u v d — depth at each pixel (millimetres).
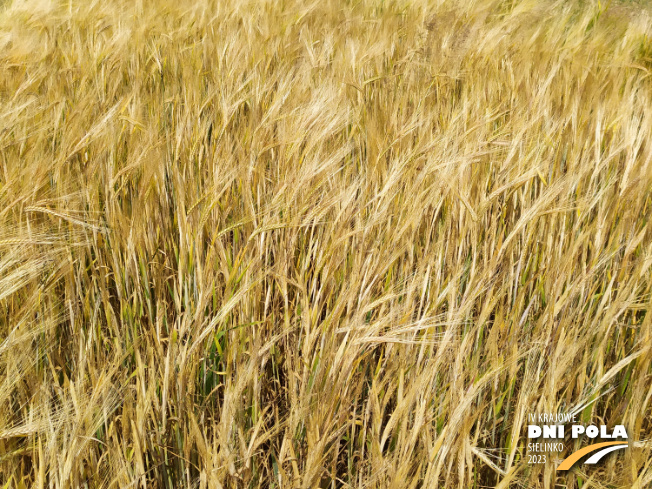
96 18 4496
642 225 2092
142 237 1834
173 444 1359
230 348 1454
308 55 3361
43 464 1087
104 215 1900
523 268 1988
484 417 1536
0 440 1217
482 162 2111
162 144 2053
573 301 1794
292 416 1220
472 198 2033
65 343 1688
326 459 1395
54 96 2764
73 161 2133
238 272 1707
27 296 1582
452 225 1822
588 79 3076
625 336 1803
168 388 1317
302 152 2119
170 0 5055
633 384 1523
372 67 3510
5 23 4340
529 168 2119
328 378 1219
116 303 1876
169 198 2168
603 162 2055
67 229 1873
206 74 3301
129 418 1271
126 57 3480
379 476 1151
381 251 1563
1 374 1283
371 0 5832
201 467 1277
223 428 1128
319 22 4754
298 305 1681
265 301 1648
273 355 1646
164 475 1309
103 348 1545
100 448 1366
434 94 3115
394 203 1944
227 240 1936
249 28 4074
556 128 2414
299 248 1951
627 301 1505
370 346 1468
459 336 1462
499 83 3123
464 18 4629
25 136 2127
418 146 2025
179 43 3836
